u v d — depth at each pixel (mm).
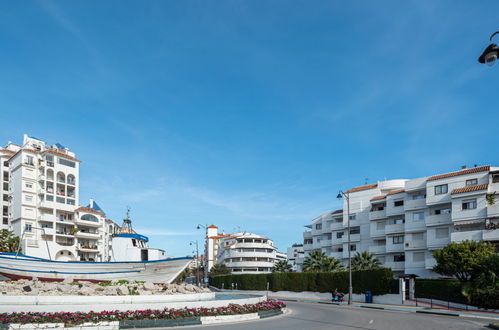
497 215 42844
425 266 49469
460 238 44656
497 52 11664
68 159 78438
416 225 52781
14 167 75688
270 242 113000
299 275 58656
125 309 21516
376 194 64625
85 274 41219
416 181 54656
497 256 33406
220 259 118000
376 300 44906
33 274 41062
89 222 77000
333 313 29875
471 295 33844
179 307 23266
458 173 48812
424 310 32969
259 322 22844
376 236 60125
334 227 70625
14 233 72250
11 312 19281
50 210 74250
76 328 18328
